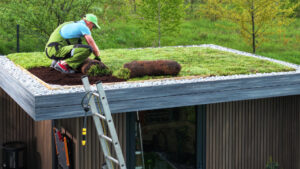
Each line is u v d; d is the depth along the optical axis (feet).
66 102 19.35
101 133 17.22
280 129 27.91
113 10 76.33
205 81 22.45
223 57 32.14
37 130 30.22
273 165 27.22
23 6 47.60
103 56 31.68
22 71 26.76
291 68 27.61
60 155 24.44
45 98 18.89
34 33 49.21
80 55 23.61
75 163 22.58
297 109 27.81
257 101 27.07
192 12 85.10
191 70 26.07
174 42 67.46
